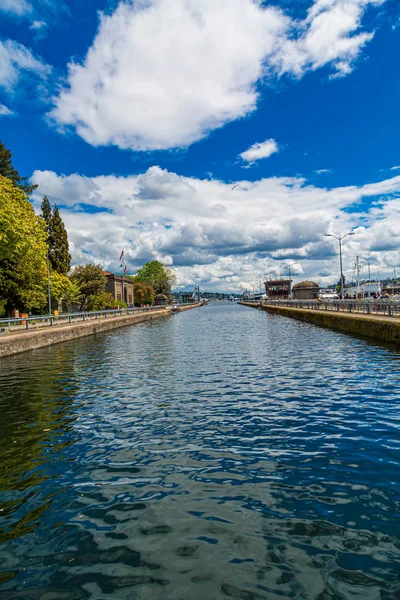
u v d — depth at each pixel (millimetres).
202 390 12297
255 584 3785
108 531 4730
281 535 4535
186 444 7648
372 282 98562
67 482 6121
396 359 16594
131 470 6508
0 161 48406
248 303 171250
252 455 6984
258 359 18281
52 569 4086
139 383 13734
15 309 40906
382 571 3908
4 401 11570
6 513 5230
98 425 9047
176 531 4684
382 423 8547
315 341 25016
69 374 15945
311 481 5871
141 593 3711
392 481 5773
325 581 3799
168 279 151875
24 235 31953
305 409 9836
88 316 47656
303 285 119562
